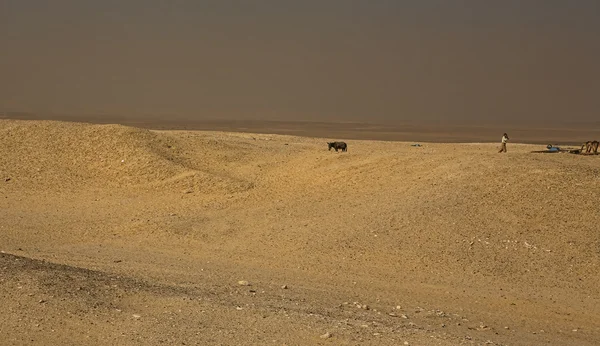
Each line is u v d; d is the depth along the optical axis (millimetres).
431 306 14320
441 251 18125
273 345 9570
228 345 9523
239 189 25219
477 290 15875
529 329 13141
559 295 15859
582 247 18438
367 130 108188
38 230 21062
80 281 12266
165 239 19906
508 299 15312
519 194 21016
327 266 17297
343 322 11023
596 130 128000
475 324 12938
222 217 21969
